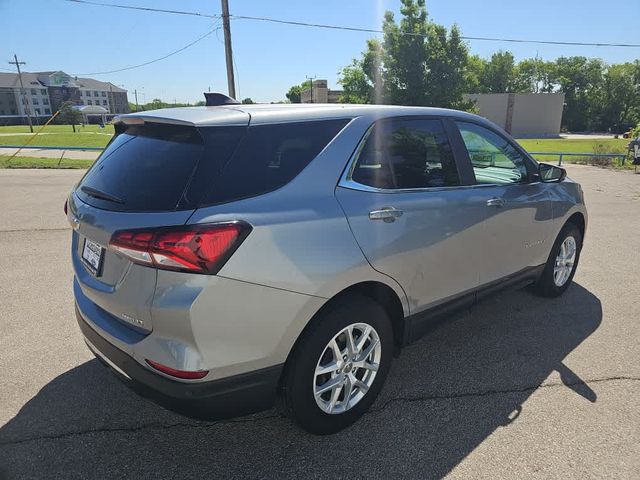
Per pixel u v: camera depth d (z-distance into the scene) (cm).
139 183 227
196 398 212
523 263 391
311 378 242
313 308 234
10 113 12262
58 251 607
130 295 216
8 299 451
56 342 369
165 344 209
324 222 237
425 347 370
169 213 207
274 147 237
